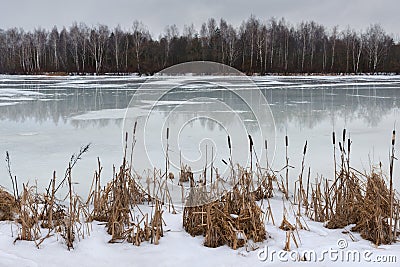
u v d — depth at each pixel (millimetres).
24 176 6344
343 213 4066
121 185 4105
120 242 3604
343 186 4328
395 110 14984
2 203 4168
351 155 7754
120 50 47031
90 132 10242
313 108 15281
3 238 3588
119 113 13688
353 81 33562
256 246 3523
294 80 34344
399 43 54469
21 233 3639
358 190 4203
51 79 36469
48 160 7363
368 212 3756
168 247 3496
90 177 6301
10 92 22219
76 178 6250
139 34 45156
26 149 8281
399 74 47344
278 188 5480
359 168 6816
